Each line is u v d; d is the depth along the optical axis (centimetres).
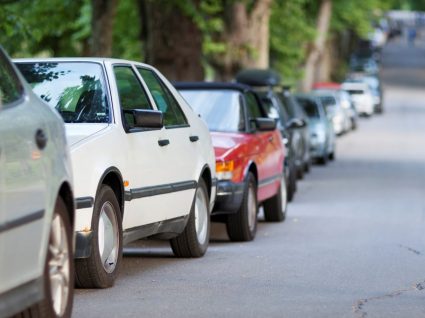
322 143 7175
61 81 2295
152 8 5925
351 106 11556
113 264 2159
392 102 17312
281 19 10169
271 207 3712
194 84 3391
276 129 3731
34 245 1461
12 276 1391
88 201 2017
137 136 2281
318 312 1875
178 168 2489
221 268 2491
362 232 3412
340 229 3516
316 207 4397
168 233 2533
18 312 1465
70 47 8275
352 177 6169
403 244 3042
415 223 3728
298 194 5066
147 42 6122
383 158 7906
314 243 3080
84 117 2231
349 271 2439
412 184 5650
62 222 1591
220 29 7731
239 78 6303
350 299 2027
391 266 2534
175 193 2462
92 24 5406
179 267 2506
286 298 2038
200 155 2664
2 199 1366
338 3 14400
